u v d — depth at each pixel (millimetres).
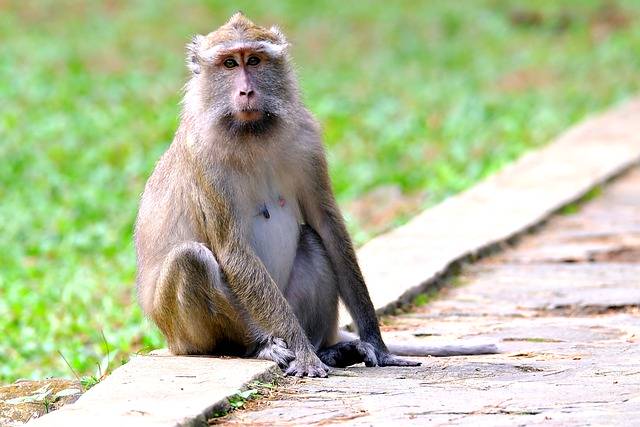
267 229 9688
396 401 8398
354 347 9766
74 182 21734
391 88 31609
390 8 43625
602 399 8320
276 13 42000
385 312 11781
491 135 24984
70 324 13797
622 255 14500
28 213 19750
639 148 21297
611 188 18656
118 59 34750
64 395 9328
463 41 38719
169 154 10070
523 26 41125
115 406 7969
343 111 28109
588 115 26797
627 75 32438
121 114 27203
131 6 42656
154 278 9820
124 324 13719
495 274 13641
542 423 7758
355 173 22234
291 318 9383
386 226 18156
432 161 23172
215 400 8109
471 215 16297
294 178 9797
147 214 10094
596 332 11000
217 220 9461
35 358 12789
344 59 35969
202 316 9500
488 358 10070
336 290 10047
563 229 15961
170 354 9875
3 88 29531
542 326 11305
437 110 28344
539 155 20891
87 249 18000
